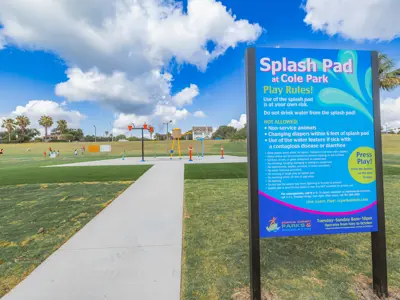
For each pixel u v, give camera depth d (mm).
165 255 2939
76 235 3594
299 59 2178
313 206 2193
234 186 7523
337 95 2229
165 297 2146
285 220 2152
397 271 2568
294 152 2166
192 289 2266
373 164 2275
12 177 9891
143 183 8133
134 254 2967
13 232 3752
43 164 17219
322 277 2469
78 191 6926
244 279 2438
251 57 2125
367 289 2266
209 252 3037
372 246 2266
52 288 2279
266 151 2135
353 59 2248
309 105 2188
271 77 2141
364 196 2260
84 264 2729
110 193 6578
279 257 2914
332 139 2219
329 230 2219
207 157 23203
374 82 2271
